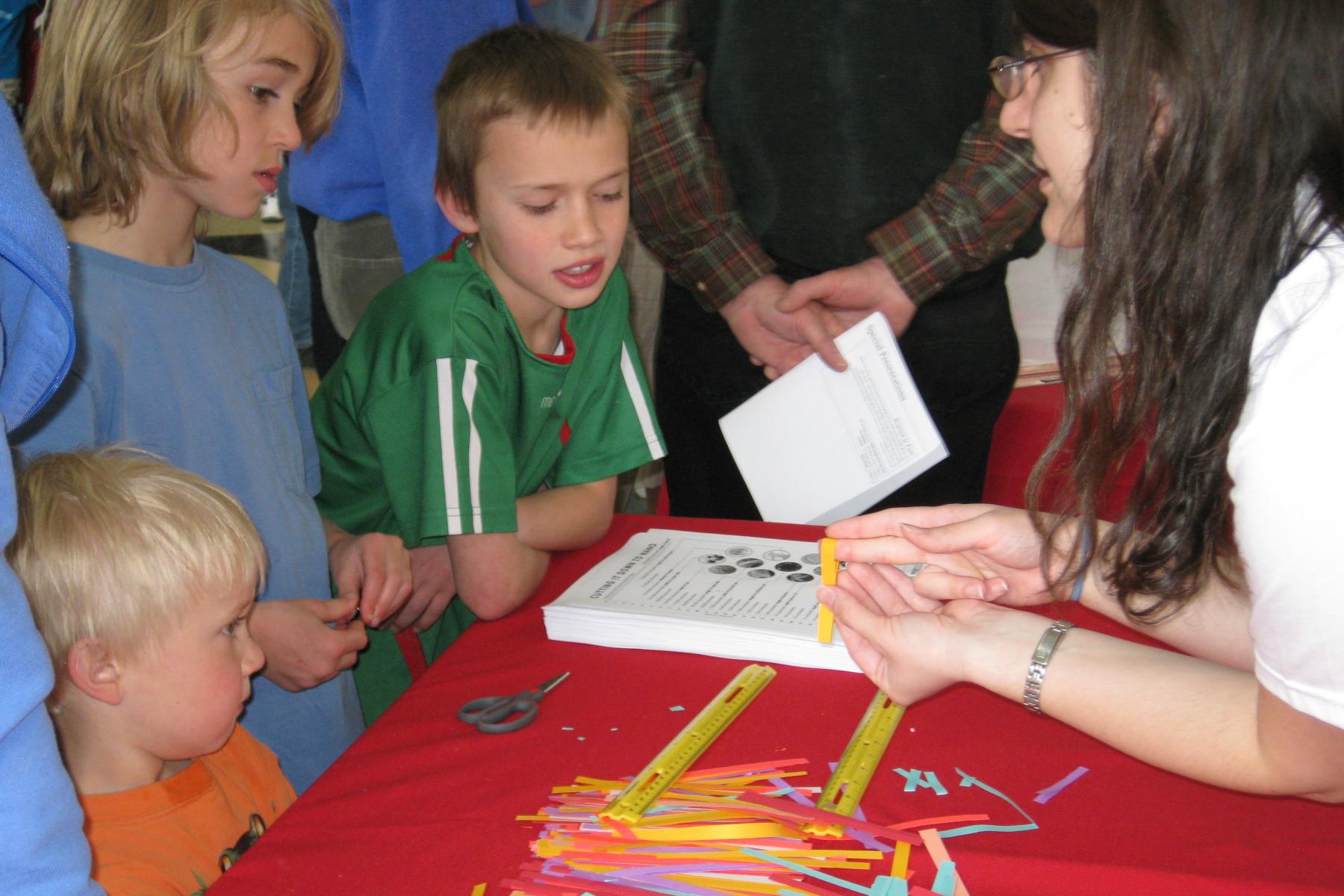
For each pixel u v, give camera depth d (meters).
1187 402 0.79
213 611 0.98
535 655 1.12
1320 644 0.68
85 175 1.16
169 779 0.99
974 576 1.07
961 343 1.83
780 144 1.72
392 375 1.36
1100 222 0.80
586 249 1.33
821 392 1.48
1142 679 0.85
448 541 1.31
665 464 2.09
